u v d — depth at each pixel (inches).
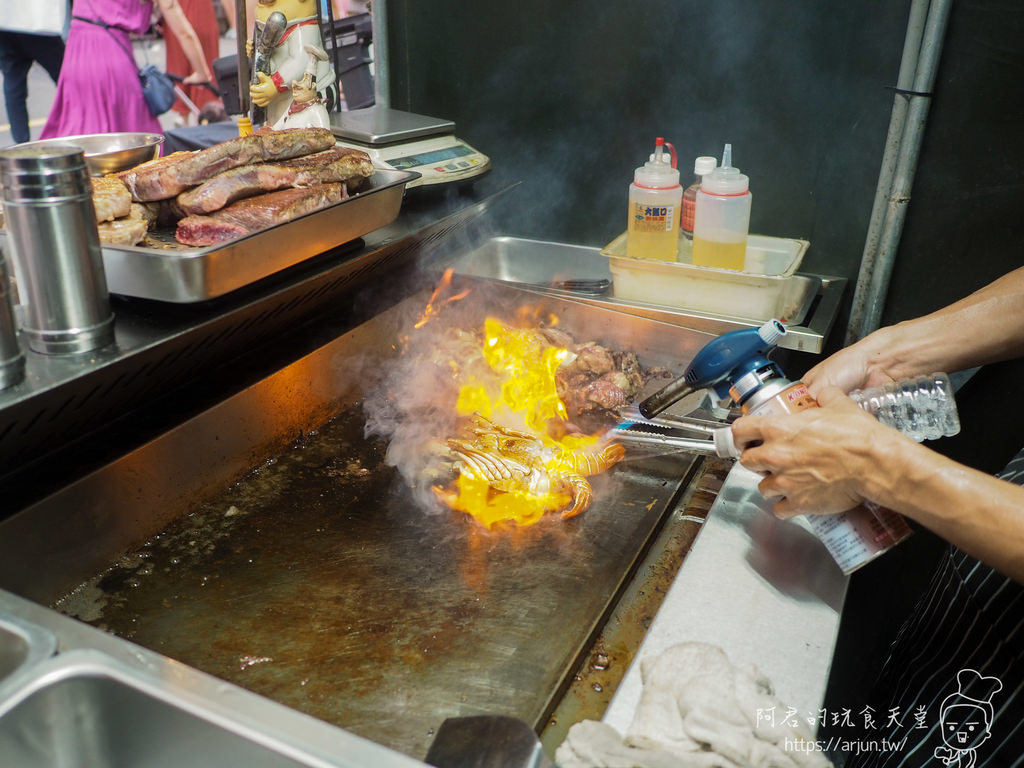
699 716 36.6
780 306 80.6
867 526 45.7
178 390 61.7
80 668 32.5
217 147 58.9
